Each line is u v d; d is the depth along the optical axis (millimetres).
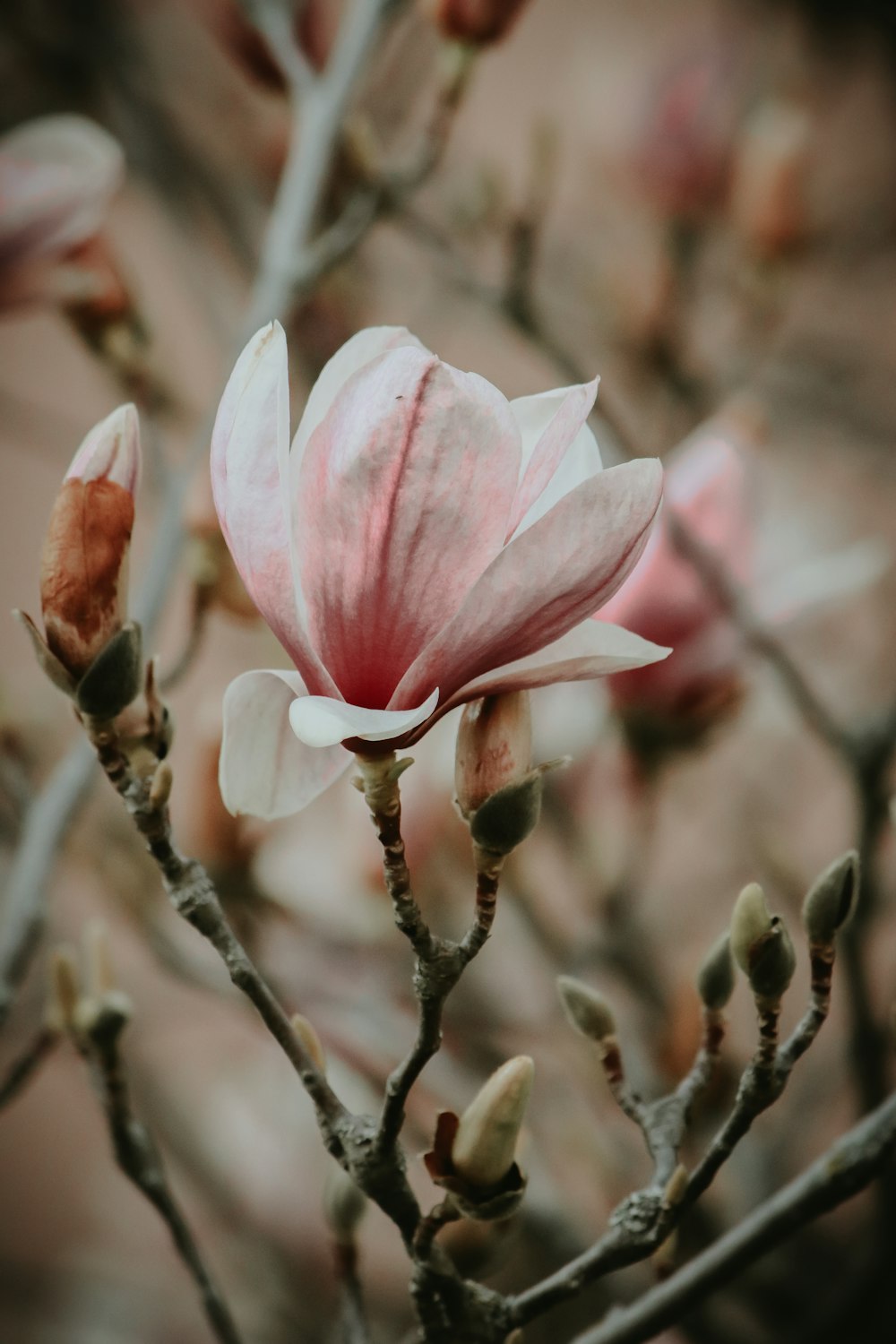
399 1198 1165
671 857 1956
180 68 1940
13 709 1382
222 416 1139
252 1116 1791
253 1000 1169
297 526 1137
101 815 1582
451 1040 1568
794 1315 1423
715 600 1387
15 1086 1278
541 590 1126
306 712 1121
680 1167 1178
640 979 1619
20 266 1411
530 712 1154
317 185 1413
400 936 1562
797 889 1652
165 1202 1259
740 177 1893
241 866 1430
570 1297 1176
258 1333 1815
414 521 1130
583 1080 1587
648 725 1448
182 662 1357
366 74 1490
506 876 1625
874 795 1355
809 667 1839
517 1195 1154
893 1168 1298
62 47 1834
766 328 1941
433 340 1937
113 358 1470
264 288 1401
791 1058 1169
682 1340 1438
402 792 1437
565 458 1166
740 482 1394
